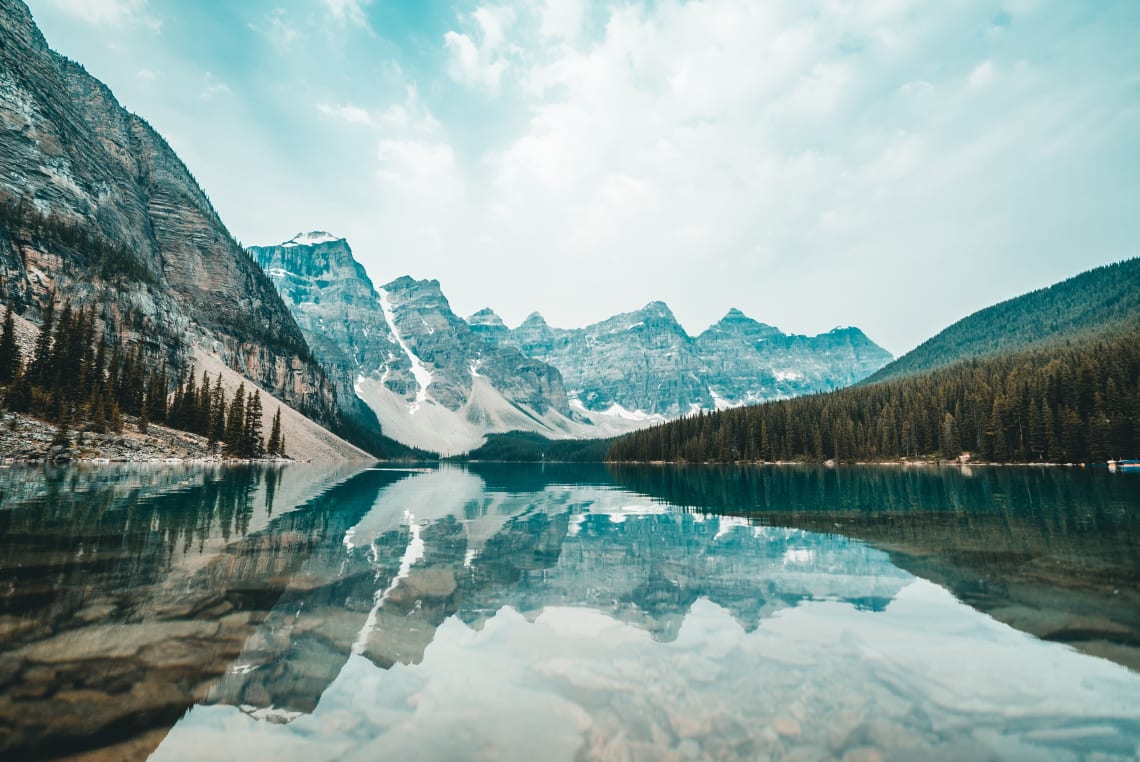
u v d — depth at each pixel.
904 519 32.03
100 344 93.19
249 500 38.31
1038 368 120.31
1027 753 7.10
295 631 11.84
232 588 15.01
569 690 9.12
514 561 20.55
